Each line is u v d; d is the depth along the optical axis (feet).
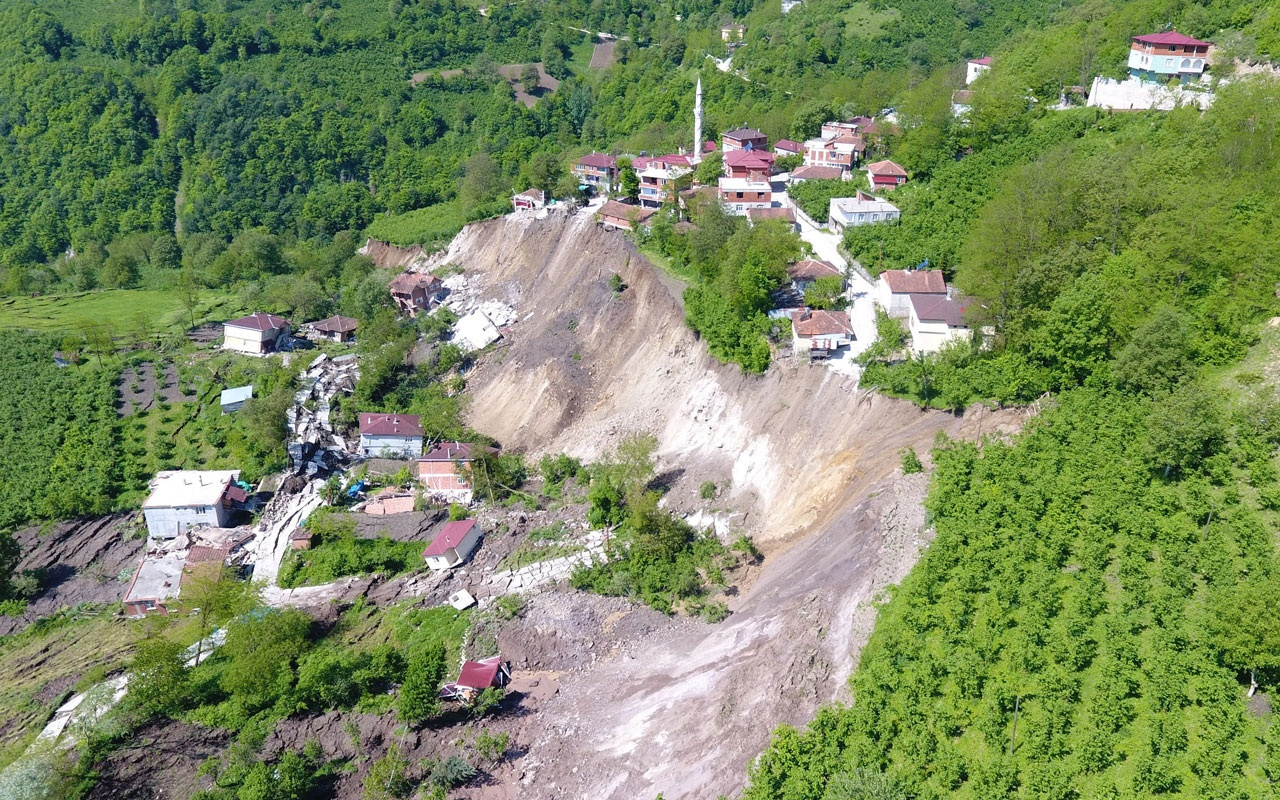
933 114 442.91
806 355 317.01
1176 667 178.29
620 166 524.52
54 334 486.79
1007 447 250.37
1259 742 165.99
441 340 469.16
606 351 411.13
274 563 315.17
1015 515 225.76
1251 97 325.01
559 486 337.72
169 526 341.82
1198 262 262.06
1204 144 314.96
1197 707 173.88
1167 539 206.49
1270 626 167.43
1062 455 238.68
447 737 230.68
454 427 383.04
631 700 232.32
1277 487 209.97
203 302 571.69
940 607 208.64
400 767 218.18
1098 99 422.41
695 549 280.72
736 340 338.13
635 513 285.84
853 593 225.97
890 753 183.73
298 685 243.81
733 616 249.96
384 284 506.89
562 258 485.97
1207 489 217.36
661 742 214.69
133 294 603.26
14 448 387.34
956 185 399.03
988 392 271.08
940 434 264.11
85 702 242.78
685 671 234.38
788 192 469.16
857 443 283.59
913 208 401.29
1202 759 161.89
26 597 317.63
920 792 172.55
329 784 219.61
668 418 353.31
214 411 414.21
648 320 400.06
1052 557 211.82
